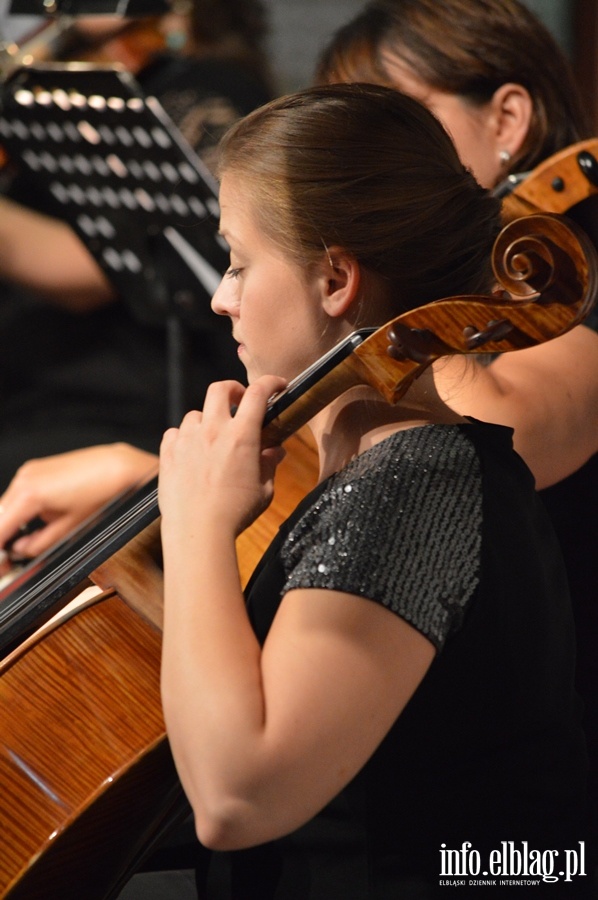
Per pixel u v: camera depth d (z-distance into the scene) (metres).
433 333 2.83
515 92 4.49
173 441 3.07
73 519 5.28
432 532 2.80
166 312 6.65
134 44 6.97
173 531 2.89
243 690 2.63
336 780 2.62
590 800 3.63
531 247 2.72
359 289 3.05
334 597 2.67
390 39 4.50
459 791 3.06
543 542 3.21
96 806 3.04
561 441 4.00
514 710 3.03
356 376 2.92
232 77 6.94
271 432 3.04
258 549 3.80
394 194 3.01
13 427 7.94
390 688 2.65
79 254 7.63
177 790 3.37
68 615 3.26
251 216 3.05
